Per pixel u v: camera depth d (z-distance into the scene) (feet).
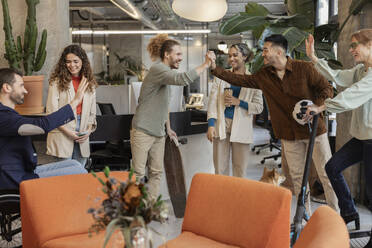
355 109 10.48
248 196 6.88
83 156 11.71
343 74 10.61
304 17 15.15
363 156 10.47
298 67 10.61
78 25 57.77
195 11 10.62
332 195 11.49
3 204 8.79
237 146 12.57
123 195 4.47
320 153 11.25
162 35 12.14
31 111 13.83
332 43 15.98
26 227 7.35
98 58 61.36
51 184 7.56
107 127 13.52
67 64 11.12
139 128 11.93
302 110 9.78
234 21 15.40
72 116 9.66
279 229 6.55
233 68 12.24
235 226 6.88
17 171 9.07
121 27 62.08
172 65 11.96
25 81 13.56
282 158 16.21
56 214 7.45
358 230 11.76
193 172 15.71
